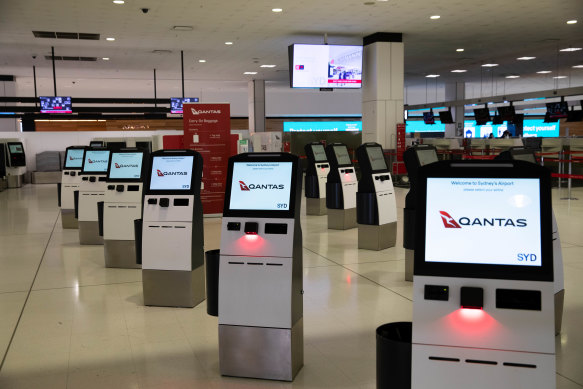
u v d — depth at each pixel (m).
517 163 2.14
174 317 4.57
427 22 12.68
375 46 13.95
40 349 3.88
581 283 5.31
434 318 2.12
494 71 22.64
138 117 23.89
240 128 29.31
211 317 4.56
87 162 8.05
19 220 10.64
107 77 22.61
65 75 21.81
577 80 26.11
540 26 13.26
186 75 22.31
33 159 20.36
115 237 6.43
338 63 13.91
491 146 16.02
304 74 13.80
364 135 14.56
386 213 7.29
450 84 26.72
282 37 14.44
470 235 2.12
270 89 28.77
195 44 15.35
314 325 4.29
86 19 11.95
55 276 6.09
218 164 10.29
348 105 30.30
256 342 3.29
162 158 4.87
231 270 3.31
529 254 2.07
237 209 3.32
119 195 6.41
